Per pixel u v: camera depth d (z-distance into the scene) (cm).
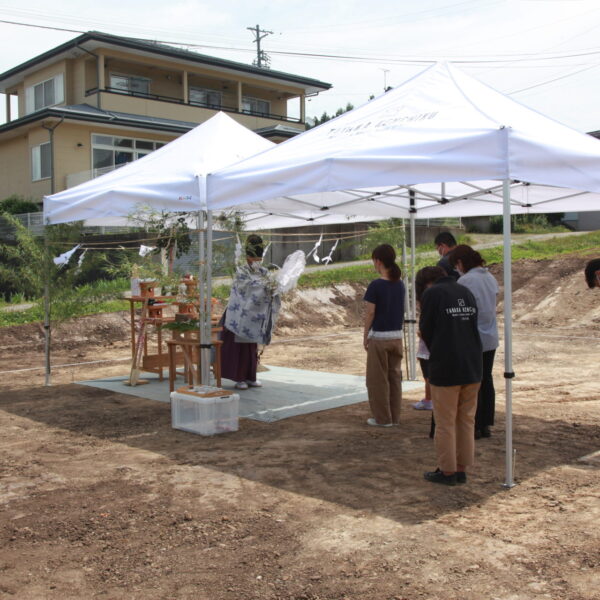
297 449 642
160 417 799
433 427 670
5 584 383
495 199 941
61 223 946
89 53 2742
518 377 1067
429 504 490
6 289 1864
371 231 1362
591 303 1877
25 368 1216
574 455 615
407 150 576
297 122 3472
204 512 486
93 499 518
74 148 2625
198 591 370
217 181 730
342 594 362
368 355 724
